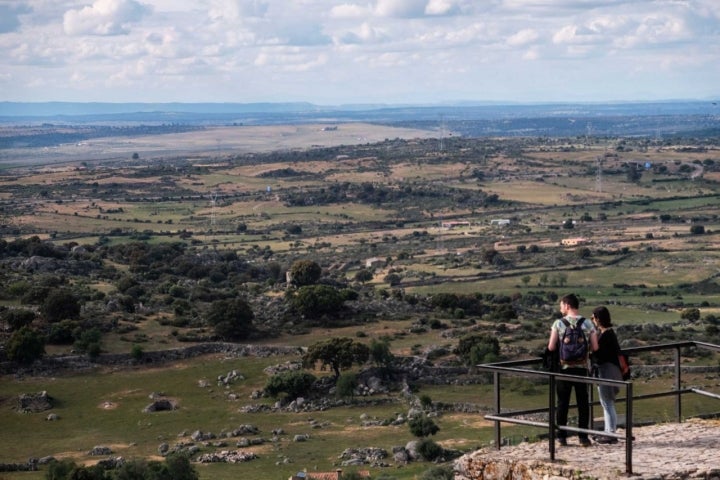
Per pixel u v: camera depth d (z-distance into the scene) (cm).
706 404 6462
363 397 13625
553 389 2103
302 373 13800
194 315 17350
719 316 19325
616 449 2202
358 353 14212
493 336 15438
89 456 11544
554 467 2062
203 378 14588
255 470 10225
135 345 15375
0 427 12938
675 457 2111
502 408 10894
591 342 2333
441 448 10338
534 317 18162
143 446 11919
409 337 16012
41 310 16350
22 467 11194
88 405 13675
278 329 16538
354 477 8925
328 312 17138
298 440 11656
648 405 6419
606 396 2325
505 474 2134
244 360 15212
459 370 14362
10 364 14712
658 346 2433
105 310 17038
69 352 15188
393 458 10431
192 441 11962
